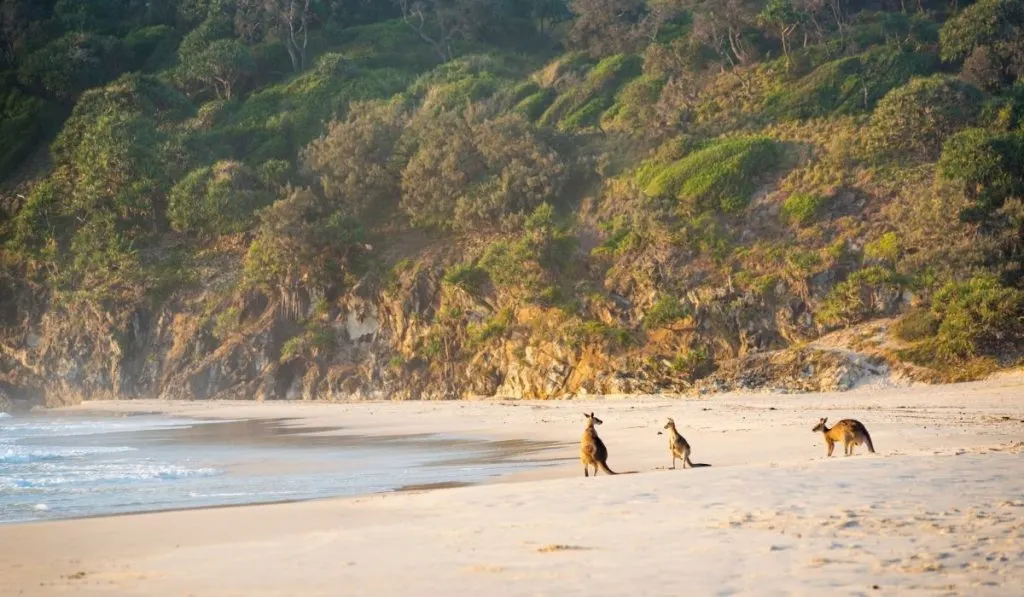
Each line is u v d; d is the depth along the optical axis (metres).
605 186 70.31
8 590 8.95
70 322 77.50
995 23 71.31
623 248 62.28
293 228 70.44
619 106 81.12
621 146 74.12
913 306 50.94
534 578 8.44
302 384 67.56
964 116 62.97
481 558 9.51
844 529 10.02
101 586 8.98
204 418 50.31
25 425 47.19
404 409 50.56
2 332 80.44
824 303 53.41
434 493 15.40
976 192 54.41
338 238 70.56
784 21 79.69
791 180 63.56
